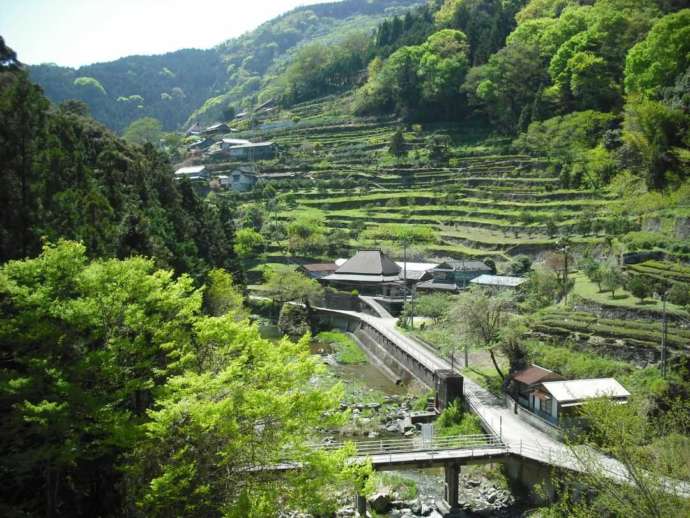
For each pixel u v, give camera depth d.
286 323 81.56
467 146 126.44
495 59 130.25
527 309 60.88
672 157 75.12
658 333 45.62
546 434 38.62
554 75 119.38
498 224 94.62
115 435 21.02
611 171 91.38
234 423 20.33
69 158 41.25
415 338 66.19
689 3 111.94
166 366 26.17
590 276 62.44
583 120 104.69
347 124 158.88
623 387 38.72
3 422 22.19
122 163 58.94
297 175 136.25
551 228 84.62
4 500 24.55
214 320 23.98
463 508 34.44
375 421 46.72
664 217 66.75
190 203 72.38
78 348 22.89
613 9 119.81
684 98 78.00
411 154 130.75
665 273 54.69
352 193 121.31
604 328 48.69
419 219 106.56
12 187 32.38
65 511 26.08
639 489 22.94
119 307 23.28
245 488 21.61
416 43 171.25
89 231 35.25
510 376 45.22
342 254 102.88
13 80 45.31
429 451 35.34
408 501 35.16
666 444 25.77
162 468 20.98
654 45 90.31
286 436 21.98
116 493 26.59
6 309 23.11
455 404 44.81
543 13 149.00
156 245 42.56
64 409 20.52
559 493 29.41
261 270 98.00
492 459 35.03
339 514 32.59
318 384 58.12
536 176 104.44
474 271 81.50
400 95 152.75
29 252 30.80
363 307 85.62
